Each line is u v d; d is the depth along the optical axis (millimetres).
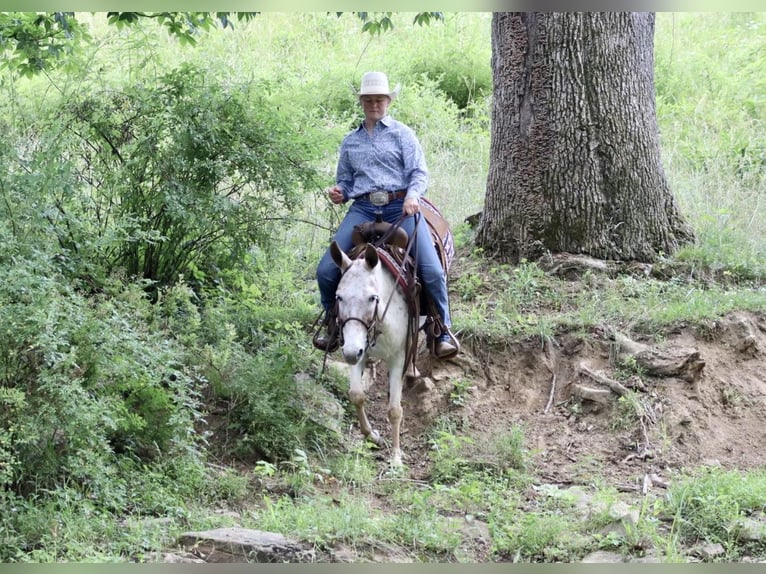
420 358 9203
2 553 6016
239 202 9578
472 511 7227
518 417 8852
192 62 9969
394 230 7992
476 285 10250
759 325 9570
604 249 10477
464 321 9422
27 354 6852
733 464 8219
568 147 10438
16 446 6711
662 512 7102
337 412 8641
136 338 7367
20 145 8648
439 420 8672
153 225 9477
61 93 9531
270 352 8781
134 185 9289
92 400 6777
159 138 9359
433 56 17125
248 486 7535
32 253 6988
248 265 10164
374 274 7590
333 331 8125
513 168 10664
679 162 13914
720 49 18500
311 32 18688
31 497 6578
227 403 8398
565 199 10477
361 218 8344
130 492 7004
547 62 10438
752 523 6699
